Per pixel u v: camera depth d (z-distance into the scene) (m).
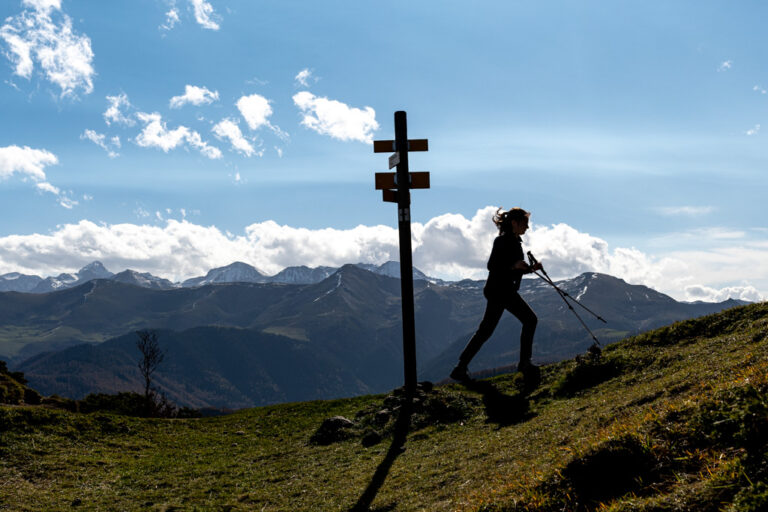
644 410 6.35
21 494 10.20
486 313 8.74
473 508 5.23
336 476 9.82
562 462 5.11
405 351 14.06
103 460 12.95
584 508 4.41
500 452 7.82
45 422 15.01
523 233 8.73
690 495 3.66
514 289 8.57
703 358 9.16
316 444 13.16
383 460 10.14
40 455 12.77
